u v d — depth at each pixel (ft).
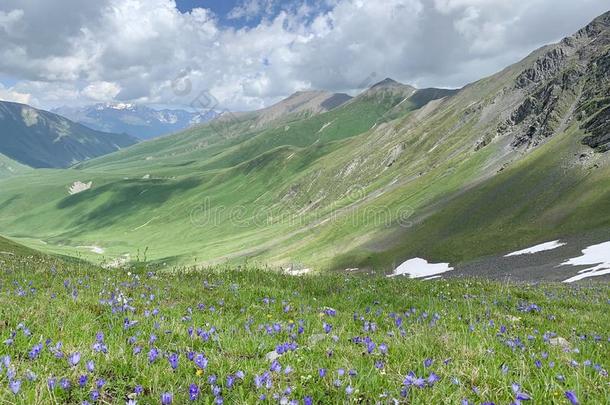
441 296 45.98
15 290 30.50
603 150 360.89
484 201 401.49
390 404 14.19
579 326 33.78
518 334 26.71
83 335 19.83
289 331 23.57
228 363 17.16
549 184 369.30
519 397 13.89
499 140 591.78
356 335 24.18
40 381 13.98
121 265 59.06
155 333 21.27
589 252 228.84
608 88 447.42
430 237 392.88
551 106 523.70
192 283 43.47
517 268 243.19
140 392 14.51
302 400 14.08
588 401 14.65
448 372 16.92
